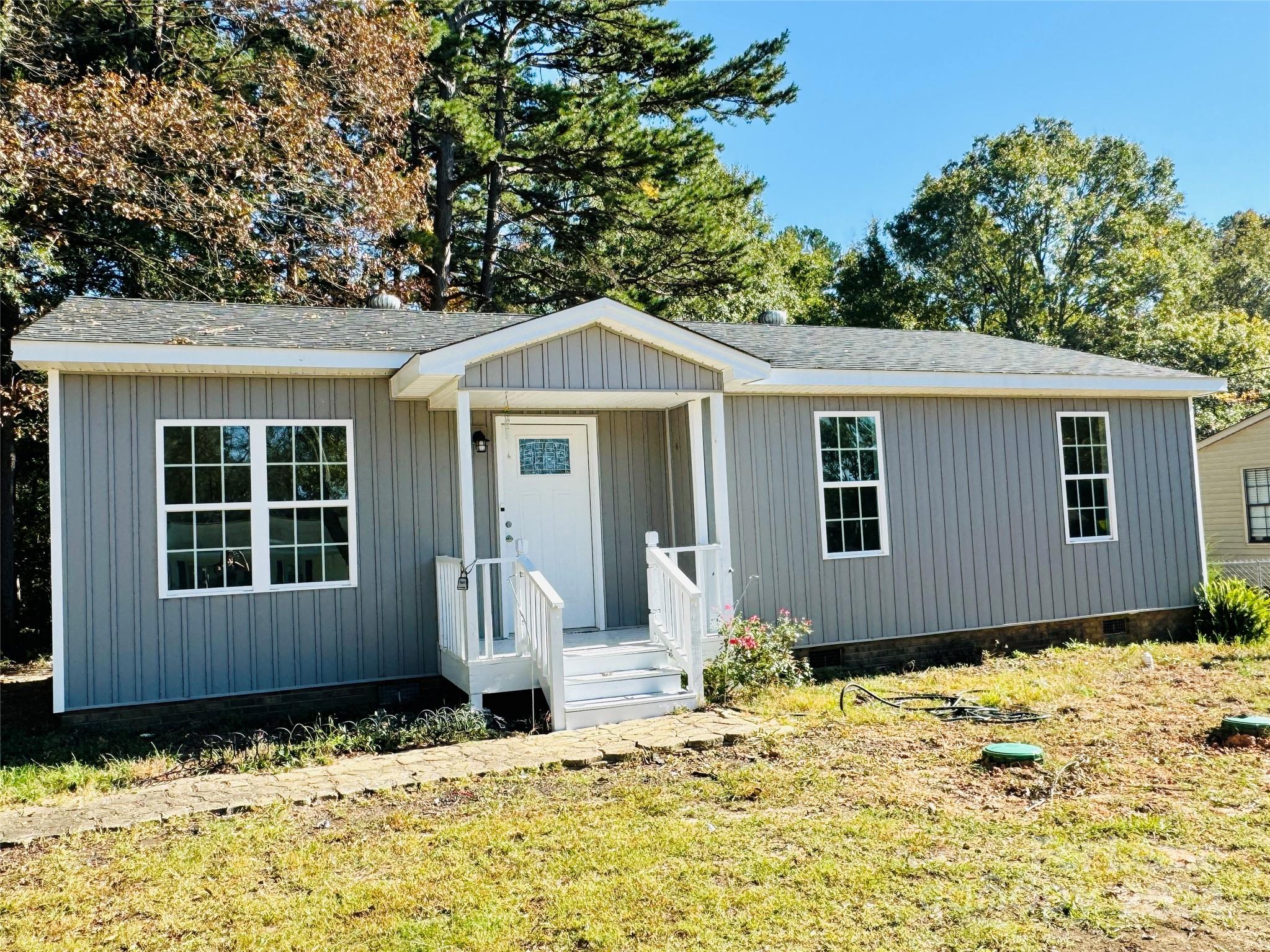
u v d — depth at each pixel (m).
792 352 11.49
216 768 6.84
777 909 4.03
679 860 4.62
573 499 10.59
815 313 38.91
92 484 8.27
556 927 3.94
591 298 22.33
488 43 20.92
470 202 23.55
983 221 36.78
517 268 22.84
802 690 8.91
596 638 9.70
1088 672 9.65
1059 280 36.12
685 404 10.56
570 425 10.65
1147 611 12.80
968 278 36.69
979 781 5.79
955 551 11.62
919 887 4.21
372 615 9.18
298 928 4.02
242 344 8.48
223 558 8.66
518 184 23.16
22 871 4.77
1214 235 49.19
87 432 8.28
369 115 18.58
